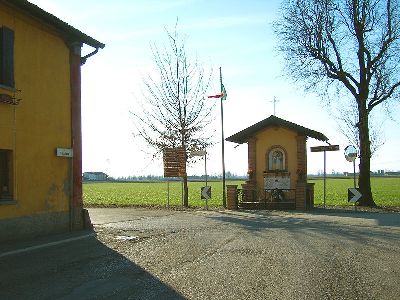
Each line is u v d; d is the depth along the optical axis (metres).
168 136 26.09
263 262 8.76
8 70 11.91
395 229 13.80
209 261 8.88
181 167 25.86
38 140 12.98
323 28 24.62
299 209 22.30
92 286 7.07
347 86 24.72
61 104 13.97
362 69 24.41
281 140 24.11
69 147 14.25
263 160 24.34
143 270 8.16
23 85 12.48
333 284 7.08
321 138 25.36
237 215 19.27
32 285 7.17
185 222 16.22
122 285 7.11
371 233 12.88
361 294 6.52
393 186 58.34
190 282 7.25
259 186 24.28
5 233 11.66
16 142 12.18
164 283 7.21
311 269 8.13
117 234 13.02
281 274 7.75
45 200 13.15
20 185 12.27
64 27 13.44
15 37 12.28
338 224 15.28
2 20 11.88
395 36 23.58
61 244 11.37
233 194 23.28
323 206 24.38
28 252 10.23
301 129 23.56
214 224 15.46
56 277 7.70
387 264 8.56
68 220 14.00
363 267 8.30
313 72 25.11
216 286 6.99
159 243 11.20
